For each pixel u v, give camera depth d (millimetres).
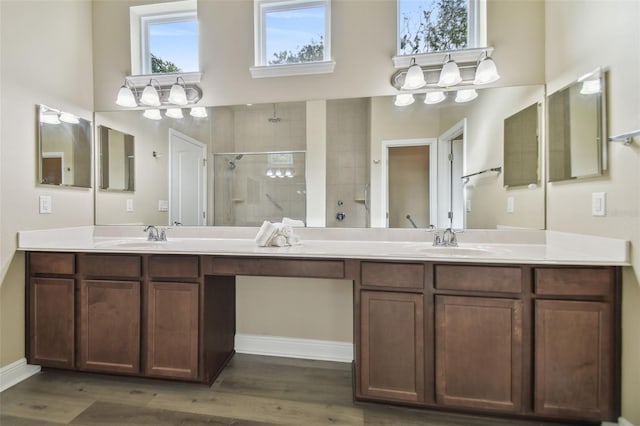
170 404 1565
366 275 1516
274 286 2109
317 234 2098
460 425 1424
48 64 1925
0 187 1670
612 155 1357
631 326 1283
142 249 1694
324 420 1458
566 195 1655
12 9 1716
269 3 2123
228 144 2184
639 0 1225
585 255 1448
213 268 1654
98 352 1727
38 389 1683
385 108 2033
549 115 1789
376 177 2057
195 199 2229
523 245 1857
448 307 1438
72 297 1739
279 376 1839
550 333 1356
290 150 2127
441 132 1994
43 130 1898
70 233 2082
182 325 1674
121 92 2109
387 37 1995
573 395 1347
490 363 1405
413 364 1472
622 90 1305
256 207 2172
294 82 2094
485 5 1898
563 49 1674
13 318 1738
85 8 2199
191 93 2164
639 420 1255
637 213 1247
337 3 2027
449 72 1834
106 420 1447
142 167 2299
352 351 2029
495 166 1933
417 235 2020
